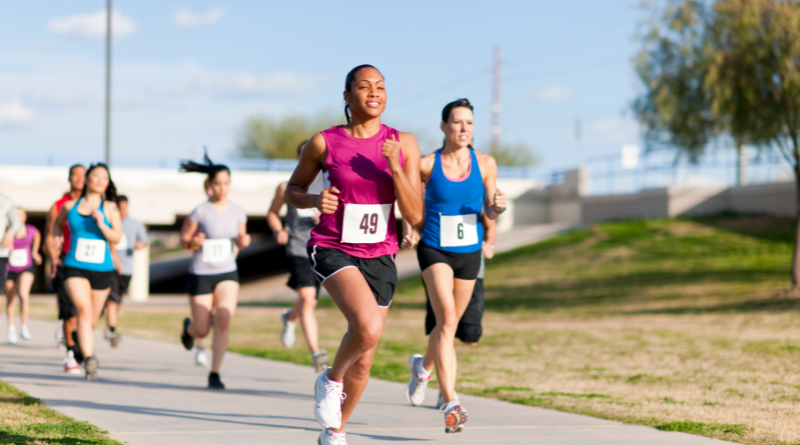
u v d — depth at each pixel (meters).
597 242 35.53
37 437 4.77
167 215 38.12
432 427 5.74
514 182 47.38
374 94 4.29
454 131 5.82
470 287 5.95
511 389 7.75
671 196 38.97
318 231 4.42
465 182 5.84
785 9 19.17
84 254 7.88
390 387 8.00
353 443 5.11
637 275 27.70
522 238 40.66
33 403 6.25
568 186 46.34
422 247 5.88
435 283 5.72
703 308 18.92
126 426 5.42
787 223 33.47
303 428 5.56
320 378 4.40
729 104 20.20
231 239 7.94
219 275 7.86
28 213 37.66
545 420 6.07
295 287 8.68
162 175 38.09
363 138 4.38
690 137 22.05
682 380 8.27
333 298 4.28
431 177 5.84
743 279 24.31
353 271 4.27
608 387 7.92
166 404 6.52
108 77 26.45
